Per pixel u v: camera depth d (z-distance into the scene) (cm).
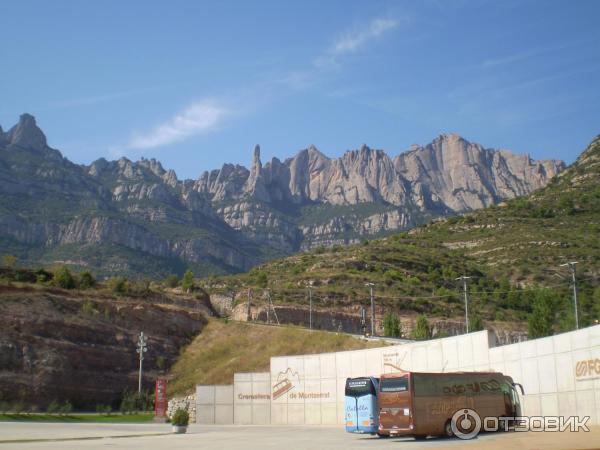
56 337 8806
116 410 8569
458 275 14812
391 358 5509
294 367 6294
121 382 8956
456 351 4975
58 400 8138
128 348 9488
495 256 16100
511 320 12381
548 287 12506
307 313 12469
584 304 11694
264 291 13662
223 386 6669
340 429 5112
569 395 3900
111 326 9650
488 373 4019
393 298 13162
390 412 3791
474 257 16600
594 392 3691
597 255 14612
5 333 8350
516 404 4091
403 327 12375
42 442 3819
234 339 10106
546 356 4112
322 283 14362
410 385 3738
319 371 6116
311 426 5750
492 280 14325
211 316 11319
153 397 8588
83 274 11062
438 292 13512
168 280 13725
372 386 4319
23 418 6588
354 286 14025
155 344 9862
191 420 6788
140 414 7869
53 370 8338
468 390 3900
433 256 16575
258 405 6450
